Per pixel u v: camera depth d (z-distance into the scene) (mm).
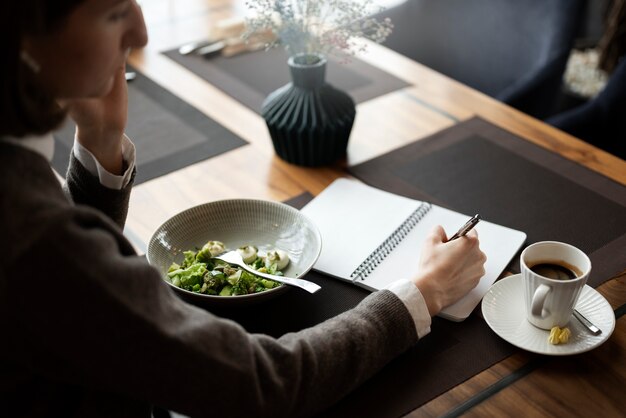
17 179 625
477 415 784
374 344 806
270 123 1232
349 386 785
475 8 1981
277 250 1027
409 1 2023
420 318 851
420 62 2125
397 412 790
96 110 914
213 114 1430
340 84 1544
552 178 1215
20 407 730
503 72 1987
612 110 1693
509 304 933
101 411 763
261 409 713
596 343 855
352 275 994
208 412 698
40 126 650
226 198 1186
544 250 902
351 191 1189
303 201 1179
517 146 1313
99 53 637
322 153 1247
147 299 669
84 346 641
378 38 1220
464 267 940
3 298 616
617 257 1020
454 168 1251
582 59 2965
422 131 1373
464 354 866
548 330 887
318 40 1215
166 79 1554
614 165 1253
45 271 607
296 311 940
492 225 1093
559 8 1813
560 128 1717
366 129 1384
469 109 1446
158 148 1320
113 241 673
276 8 1169
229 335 715
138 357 657
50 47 615
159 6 1920
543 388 816
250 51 1676
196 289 932
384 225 1100
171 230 1024
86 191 951
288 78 1564
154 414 893
